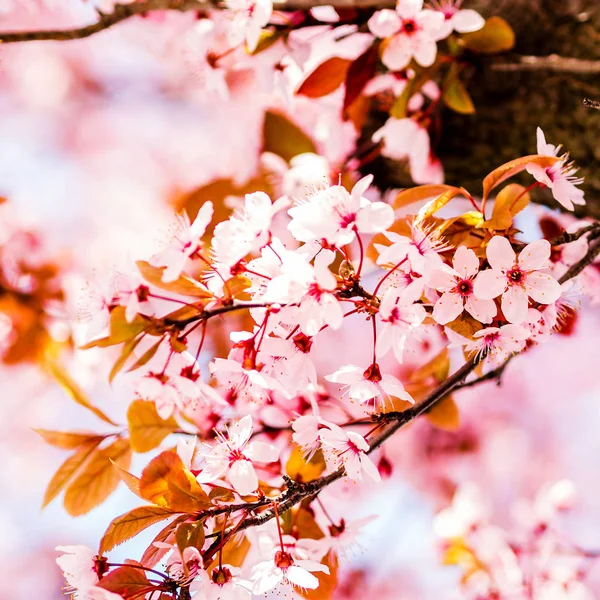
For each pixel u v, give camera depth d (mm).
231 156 1669
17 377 1744
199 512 935
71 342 1126
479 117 1051
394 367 1586
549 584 1170
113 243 1769
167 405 940
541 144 948
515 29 1038
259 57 1030
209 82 1042
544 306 944
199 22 1040
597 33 1028
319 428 949
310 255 928
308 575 938
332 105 1089
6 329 1131
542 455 1838
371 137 1085
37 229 1340
